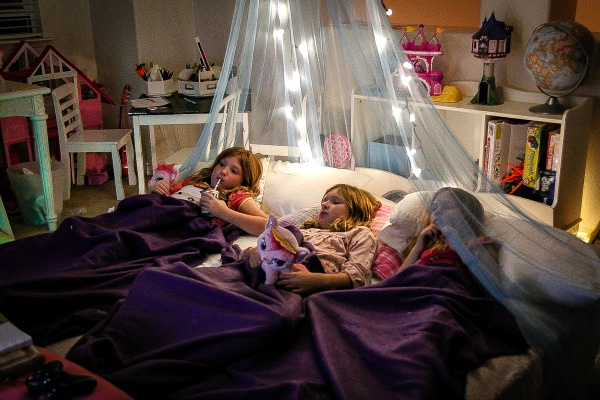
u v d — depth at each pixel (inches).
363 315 85.5
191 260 105.8
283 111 155.9
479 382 75.1
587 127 129.6
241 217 114.5
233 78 149.4
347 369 74.6
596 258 91.7
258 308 81.0
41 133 145.5
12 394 65.9
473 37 132.4
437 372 72.7
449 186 98.3
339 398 69.9
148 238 107.3
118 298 93.2
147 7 172.4
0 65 160.4
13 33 172.1
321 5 140.9
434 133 99.1
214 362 76.7
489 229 95.6
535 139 126.9
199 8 176.2
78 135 170.2
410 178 101.0
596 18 195.5
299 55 139.6
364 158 153.0
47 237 106.0
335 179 129.9
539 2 130.3
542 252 91.4
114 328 81.3
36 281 91.6
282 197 125.6
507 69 139.2
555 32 121.9
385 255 100.8
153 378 72.2
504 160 133.6
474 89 141.8
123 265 100.6
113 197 171.6
